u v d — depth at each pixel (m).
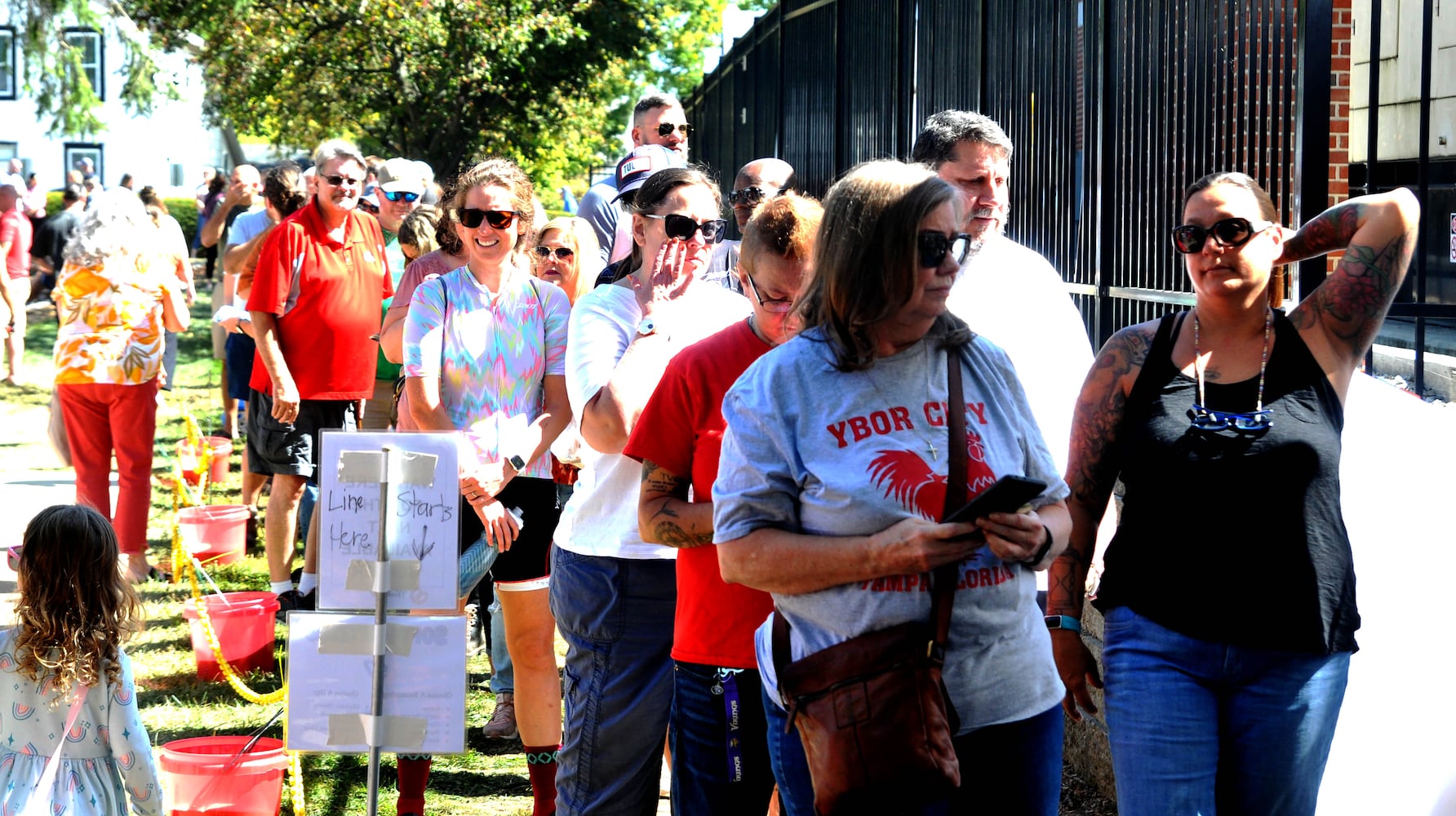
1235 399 2.95
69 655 3.72
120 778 3.89
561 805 3.66
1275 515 2.87
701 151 21.86
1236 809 2.97
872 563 2.33
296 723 3.55
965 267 3.66
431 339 4.45
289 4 24.36
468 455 4.12
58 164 34.06
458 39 25.19
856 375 2.44
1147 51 5.03
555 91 27.58
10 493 9.66
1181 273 4.76
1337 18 7.75
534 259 5.87
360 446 3.52
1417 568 3.29
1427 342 9.20
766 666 2.66
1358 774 3.43
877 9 8.87
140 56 21.14
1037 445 2.56
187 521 7.65
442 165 26.86
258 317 6.62
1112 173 5.32
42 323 20.64
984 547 2.43
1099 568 4.01
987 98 6.74
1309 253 3.11
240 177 10.44
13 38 20.73
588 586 3.53
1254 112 4.29
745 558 2.45
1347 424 3.55
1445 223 9.99
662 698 3.52
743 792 3.12
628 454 3.11
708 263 3.60
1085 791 4.60
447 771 5.05
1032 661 2.50
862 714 2.32
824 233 2.44
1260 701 2.89
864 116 9.27
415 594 3.53
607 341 3.58
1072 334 3.67
